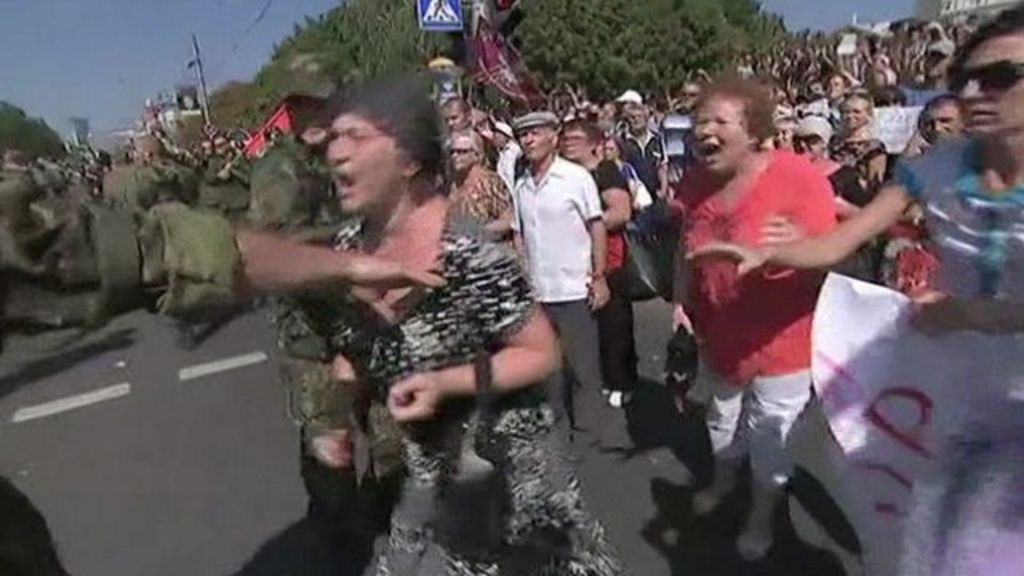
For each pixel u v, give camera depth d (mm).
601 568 2350
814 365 2689
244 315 1621
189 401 6176
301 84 2846
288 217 2568
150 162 3549
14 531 1662
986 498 2086
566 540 2283
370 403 2391
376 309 2102
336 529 3523
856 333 2602
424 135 2049
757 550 3695
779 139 5160
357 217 2191
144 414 5961
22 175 1420
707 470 4598
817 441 4211
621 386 5637
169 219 1480
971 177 2119
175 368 6793
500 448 2193
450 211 2096
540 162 4844
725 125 3178
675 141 8906
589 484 4477
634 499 4309
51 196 1413
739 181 3234
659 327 7555
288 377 3307
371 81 2129
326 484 3410
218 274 1476
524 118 4770
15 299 1339
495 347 2127
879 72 8938
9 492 1701
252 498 4625
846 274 3449
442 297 2064
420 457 2234
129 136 7441
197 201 2168
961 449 2145
